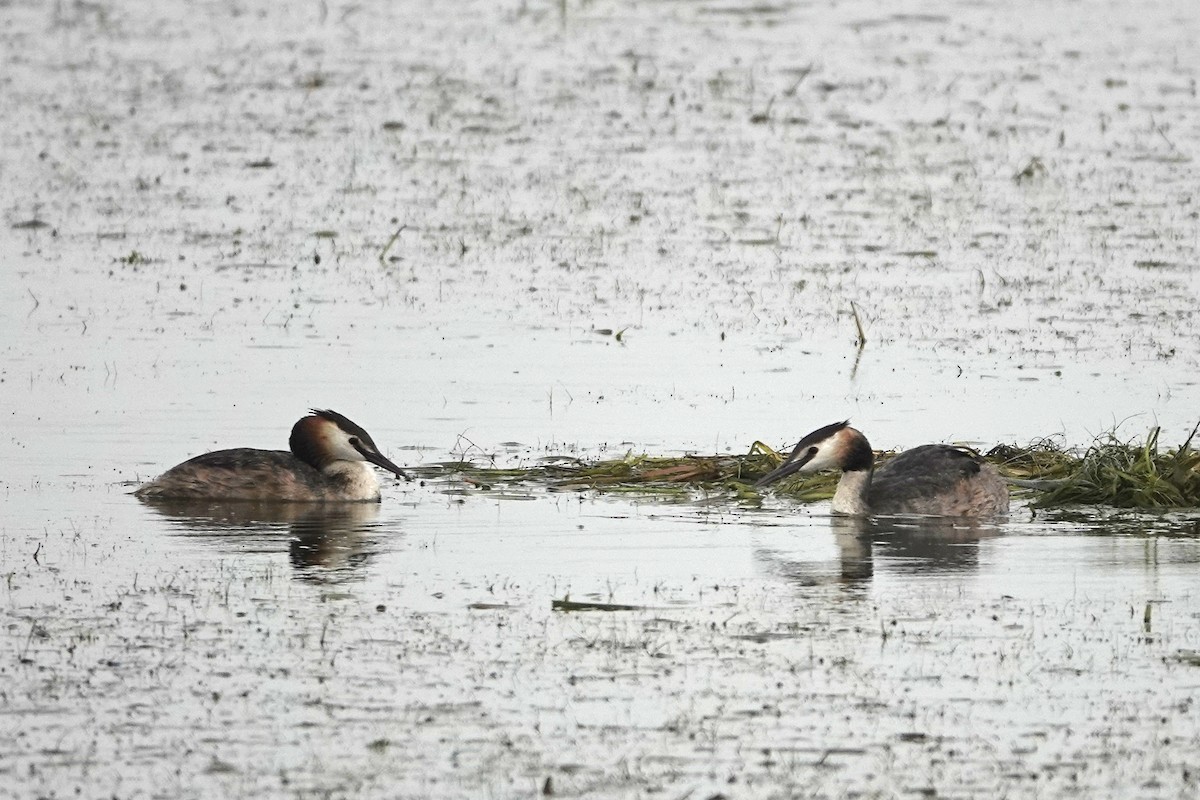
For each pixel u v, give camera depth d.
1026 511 19.16
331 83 40.78
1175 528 18.34
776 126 37.28
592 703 13.38
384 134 36.50
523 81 41.09
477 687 13.66
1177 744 12.72
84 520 18.12
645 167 34.09
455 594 15.87
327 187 32.72
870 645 14.61
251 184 32.88
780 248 29.27
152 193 32.19
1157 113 38.19
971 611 15.48
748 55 43.81
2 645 14.39
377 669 14.00
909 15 49.06
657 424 21.73
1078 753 12.58
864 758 12.48
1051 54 44.12
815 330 25.44
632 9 49.56
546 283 27.59
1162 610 15.47
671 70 42.19
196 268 28.08
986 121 37.66
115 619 15.05
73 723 12.95
